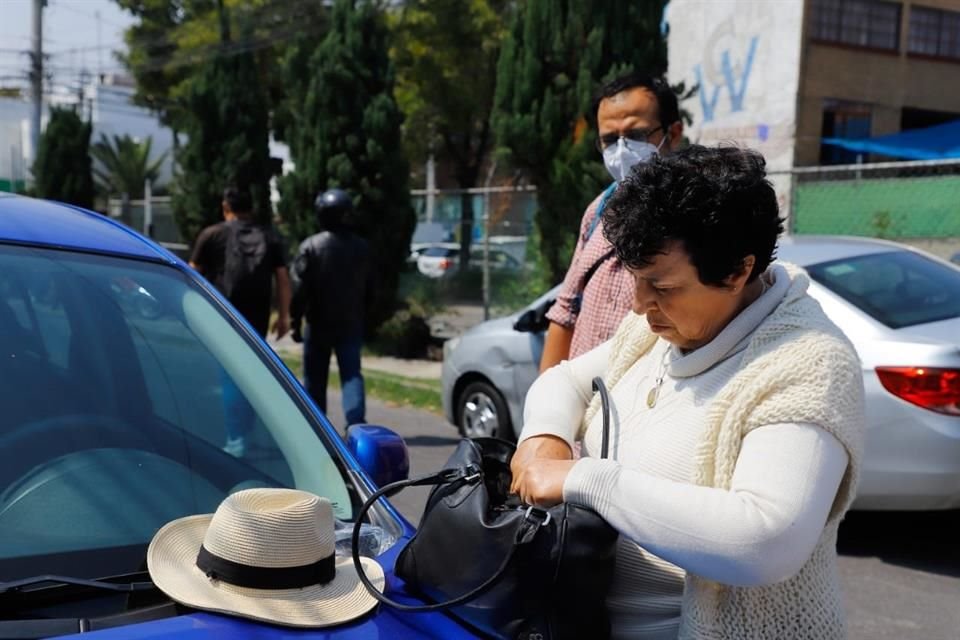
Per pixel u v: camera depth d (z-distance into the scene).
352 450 2.55
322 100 12.64
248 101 16.22
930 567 4.86
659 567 1.80
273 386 2.52
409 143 24.38
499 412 7.04
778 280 1.76
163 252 2.75
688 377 1.78
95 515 2.01
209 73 16.17
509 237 12.95
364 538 2.10
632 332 2.01
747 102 16.83
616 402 1.95
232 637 1.62
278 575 1.72
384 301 12.95
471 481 1.79
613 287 2.90
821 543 1.65
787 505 1.51
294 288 6.82
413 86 23.08
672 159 1.69
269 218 16.34
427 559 1.81
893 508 4.68
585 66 9.66
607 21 9.66
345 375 6.95
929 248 11.74
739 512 1.52
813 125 16.55
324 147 12.66
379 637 1.71
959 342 4.59
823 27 16.50
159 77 26.06
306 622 1.69
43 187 20.94
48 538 1.93
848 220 12.84
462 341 7.39
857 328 4.79
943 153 15.11
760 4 16.48
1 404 2.14
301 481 2.30
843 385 1.59
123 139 41.75
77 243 2.55
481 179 27.16
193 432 2.31
